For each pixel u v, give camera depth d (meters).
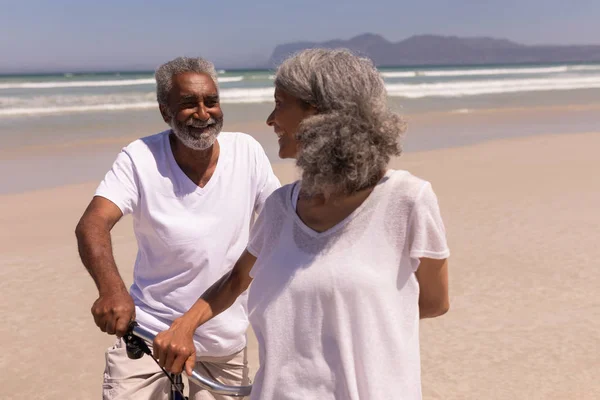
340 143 1.65
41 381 4.54
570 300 5.75
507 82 42.34
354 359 1.75
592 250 7.01
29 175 11.39
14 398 4.33
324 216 1.79
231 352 2.86
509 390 4.36
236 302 2.82
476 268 6.50
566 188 10.01
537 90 36.59
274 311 1.81
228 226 2.79
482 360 4.77
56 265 6.75
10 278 6.36
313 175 1.68
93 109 23.56
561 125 19.22
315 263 1.77
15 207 9.11
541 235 7.57
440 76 56.53
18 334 5.20
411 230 1.75
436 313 1.89
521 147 14.41
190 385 2.90
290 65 1.78
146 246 2.79
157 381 2.77
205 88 2.66
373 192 1.76
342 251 1.76
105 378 2.81
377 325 1.74
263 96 29.42
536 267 6.52
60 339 5.14
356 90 1.69
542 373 4.57
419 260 1.79
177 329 2.01
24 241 7.55
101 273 2.18
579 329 5.21
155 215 2.72
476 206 8.95
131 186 2.71
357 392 1.74
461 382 4.47
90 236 2.38
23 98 27.34
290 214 1.85
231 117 20.81
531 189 9.98
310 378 1.77
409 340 1.78
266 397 1.81
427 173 11.32
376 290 1.73
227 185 2.78
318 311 1.77
